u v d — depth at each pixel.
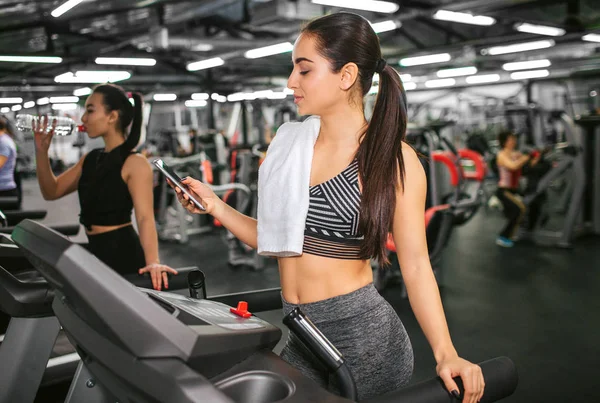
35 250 0.65
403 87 0.97
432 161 4.38
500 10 8.42
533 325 3.57
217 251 6.27
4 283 1.35
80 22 8.20
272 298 1.43
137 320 0.63
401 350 1.05
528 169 6.33
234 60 12.10
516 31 9.03
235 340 0.77
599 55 11.79
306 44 0.94
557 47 11.31
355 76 0.94
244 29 9.09
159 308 0.66
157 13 7.52
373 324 1.00
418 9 6.38
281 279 1.04
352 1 5.79
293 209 0.94
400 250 0.97
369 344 0.99
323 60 0.93
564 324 3.58
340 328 0.99
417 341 3.22
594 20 8.44
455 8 6.86
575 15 8.24
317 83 0.93
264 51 8.35
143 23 8.59
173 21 8.21
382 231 0.93
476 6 6.76
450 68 12.48
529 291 4.37
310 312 0.99
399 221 0.96
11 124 4.81
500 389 0.85
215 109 16.14
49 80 11.46
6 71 10.52
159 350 0.65
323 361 0.84
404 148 0.97
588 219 6.70
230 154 7.80
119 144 1.95
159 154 9.41
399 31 10.04
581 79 13.41
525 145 10.46
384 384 1.03
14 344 1.41
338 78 0.93
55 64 10.25
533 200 6.34
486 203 8.98
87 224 1.93
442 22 9.92
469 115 15.09
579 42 10.70
